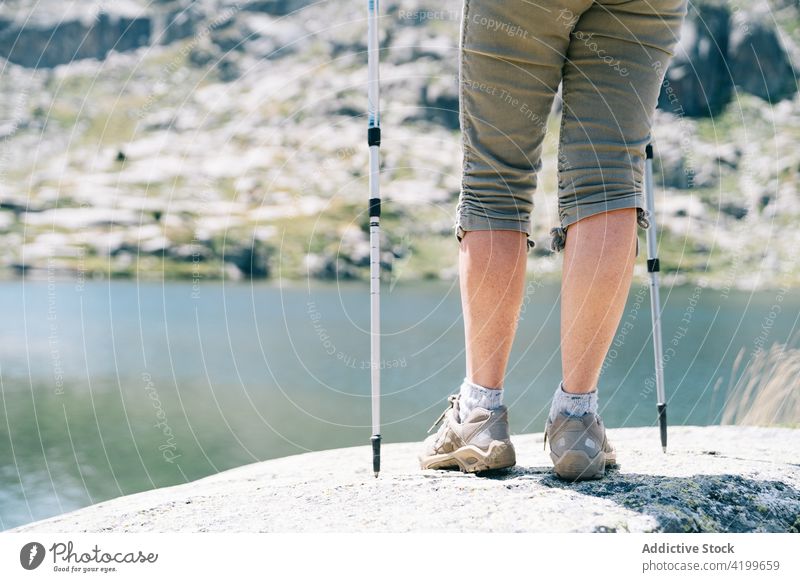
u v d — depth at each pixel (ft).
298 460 8.38
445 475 5.88
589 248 5.32
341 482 5.79
